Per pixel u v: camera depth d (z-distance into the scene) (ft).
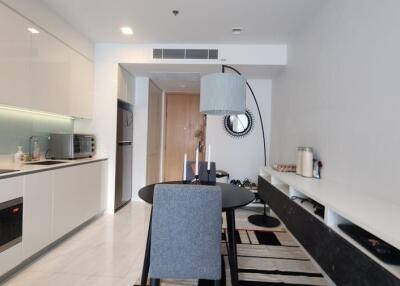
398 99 4.91
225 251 8.91
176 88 18.88
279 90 13.41
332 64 7.58
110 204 12.75
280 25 10.12
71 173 9.57
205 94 7.93
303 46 9.98
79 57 11.30
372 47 5.72
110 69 12.61
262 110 15.17
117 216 12.39
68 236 9.81
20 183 7.13
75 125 12.85
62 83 10.13
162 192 4.99
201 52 12.33
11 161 9.19
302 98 9.98
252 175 15.29
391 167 5.06
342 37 7.03
